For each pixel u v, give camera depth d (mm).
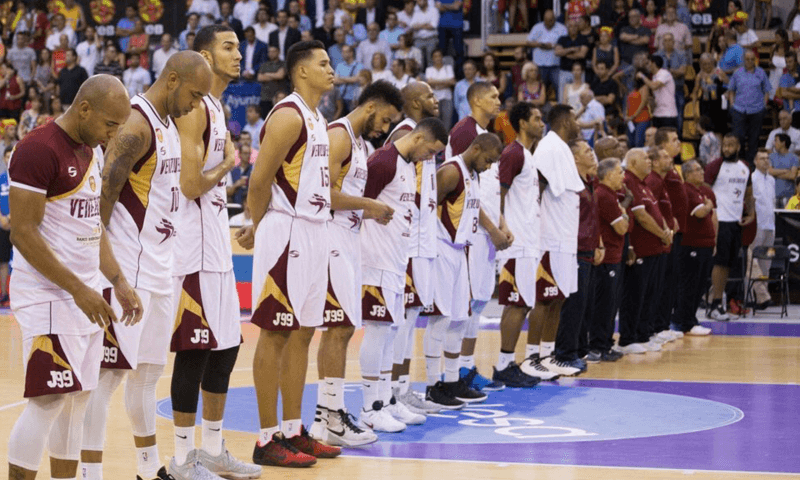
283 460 5703
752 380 9117
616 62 16953
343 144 6156
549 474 5590
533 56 17656
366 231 6605
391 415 6867
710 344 11547
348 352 10961
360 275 6309
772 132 16375
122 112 4066
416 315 7359
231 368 5453
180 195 5098
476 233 7820
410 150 6629
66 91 19078
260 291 5633
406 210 6641
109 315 4020
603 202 9797
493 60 17234
